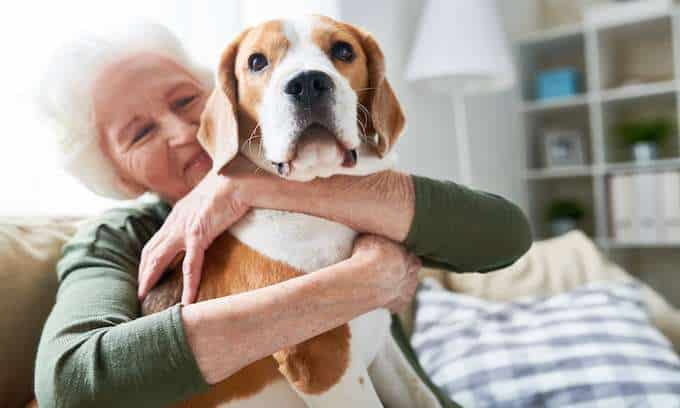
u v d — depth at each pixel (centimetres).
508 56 229
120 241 93
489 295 186
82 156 101
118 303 79
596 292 164
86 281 83
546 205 365
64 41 101
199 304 69
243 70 79
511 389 140
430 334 162
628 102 319
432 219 79
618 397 133
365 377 76
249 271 77
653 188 293
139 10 161
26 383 98
